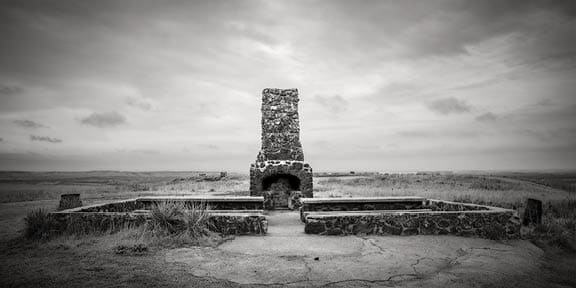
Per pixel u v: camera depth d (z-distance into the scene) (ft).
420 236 26.68
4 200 64.75
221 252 21.88
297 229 30.60
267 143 48.47
